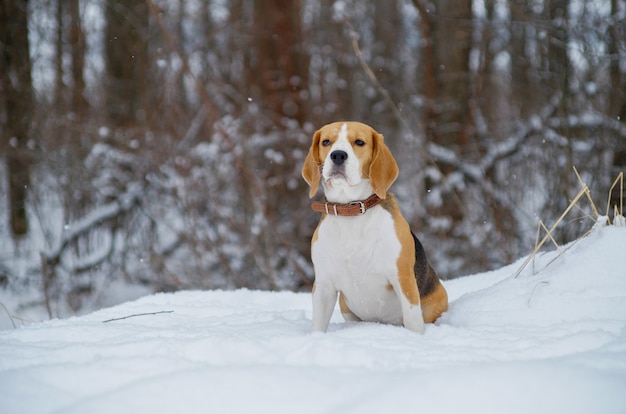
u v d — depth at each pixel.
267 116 11.60
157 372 2.47
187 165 10.41
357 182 3.67
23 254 9.94
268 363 2.61
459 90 11.11
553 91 10.45
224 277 9.73
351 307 4.08
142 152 10.70
